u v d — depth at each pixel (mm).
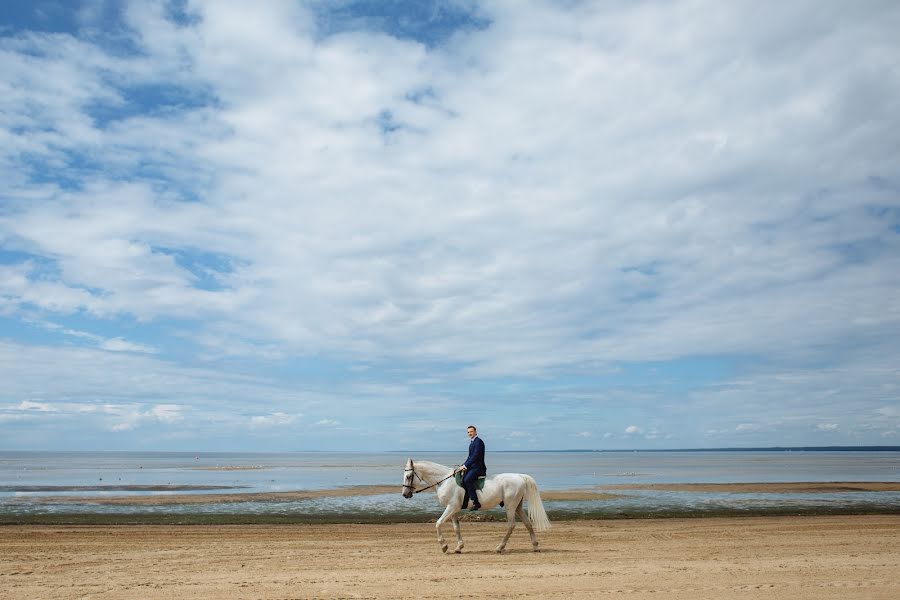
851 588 11648
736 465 124625
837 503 34562
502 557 15680
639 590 11586
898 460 181125
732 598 10914
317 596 11266
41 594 11523
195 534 21234
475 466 16688
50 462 155750
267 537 20344
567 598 11031
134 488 46781
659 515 29125
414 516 28516
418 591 11625
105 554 16516
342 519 27391
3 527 23578
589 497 38000
